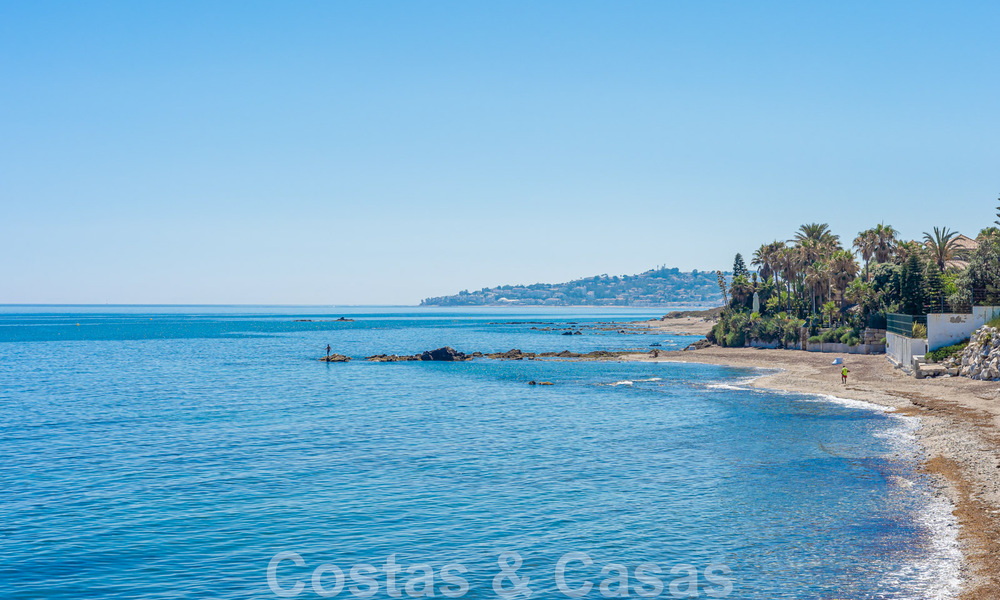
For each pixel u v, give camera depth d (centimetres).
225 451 4616
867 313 11019
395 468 4112
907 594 2228
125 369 10931
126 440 5012
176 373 10281
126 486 3728
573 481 3778
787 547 2700
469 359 12256
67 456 4475
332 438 5069
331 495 3547
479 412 6294
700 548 2745
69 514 3253
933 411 5338
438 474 3962
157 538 2942
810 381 7794
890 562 2481
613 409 6331
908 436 4550
